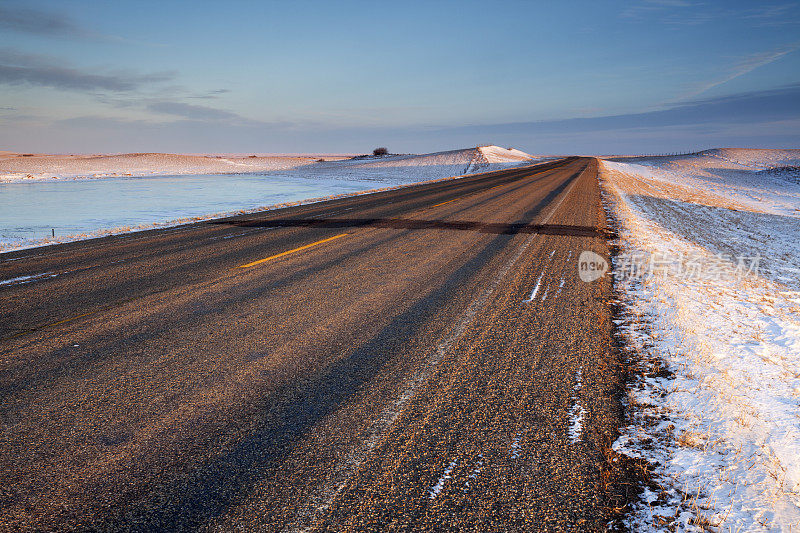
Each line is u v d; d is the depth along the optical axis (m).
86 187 43.09
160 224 13.00
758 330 5.52
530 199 18.44
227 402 3.35
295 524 2.24
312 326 4.86
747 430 3.05
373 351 4.23
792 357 4.76
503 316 5.18
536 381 3.69
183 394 3.46
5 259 8.32
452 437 2.94
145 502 2.38
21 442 2.87
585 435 2.97
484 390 3.54
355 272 7.16
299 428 3.03
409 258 8.13
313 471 2.62
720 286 7.47
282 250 8.89
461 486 2.51
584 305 5.60
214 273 7.11
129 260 8.09
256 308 5.42
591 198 19.14
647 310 5.42
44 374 3.76
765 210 32.03
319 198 20.16
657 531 2.22
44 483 2.51
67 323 4.92
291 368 3.89
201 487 2.49
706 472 2.64
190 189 39.16
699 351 4.26
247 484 2.52
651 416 3.21
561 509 2.35
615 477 2.59
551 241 9.76
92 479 2.55
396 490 2.47
